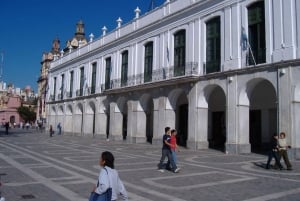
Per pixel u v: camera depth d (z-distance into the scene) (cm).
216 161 1408
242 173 1066
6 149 1802
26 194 719
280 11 1669
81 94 3772
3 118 8556
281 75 1602
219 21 2038
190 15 2236
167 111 2323
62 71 4419
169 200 686
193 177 976
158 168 1133
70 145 2250
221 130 2444
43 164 1206
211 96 2522
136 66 2806
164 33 2477
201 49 2141
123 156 1564
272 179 952
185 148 2147
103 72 3359
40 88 7219
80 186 809
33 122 8069
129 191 770
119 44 3081
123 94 2845
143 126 2650
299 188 820
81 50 3897
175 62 2366
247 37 1831
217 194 746
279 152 1155
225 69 1925
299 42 1571
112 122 3000
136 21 2842
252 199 702
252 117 2248
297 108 1540
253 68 1733
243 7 1864
